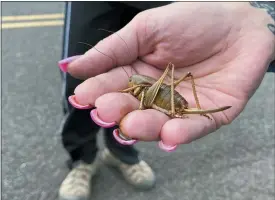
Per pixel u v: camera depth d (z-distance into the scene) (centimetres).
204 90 19
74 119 27
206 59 19
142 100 16
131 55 19
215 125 17
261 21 20
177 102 16
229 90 18
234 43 19
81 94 16
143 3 23
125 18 25
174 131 14
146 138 14
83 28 23
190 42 19
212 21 19
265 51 19
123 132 14
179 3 19
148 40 19
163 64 20
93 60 18
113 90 17
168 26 18
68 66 18
